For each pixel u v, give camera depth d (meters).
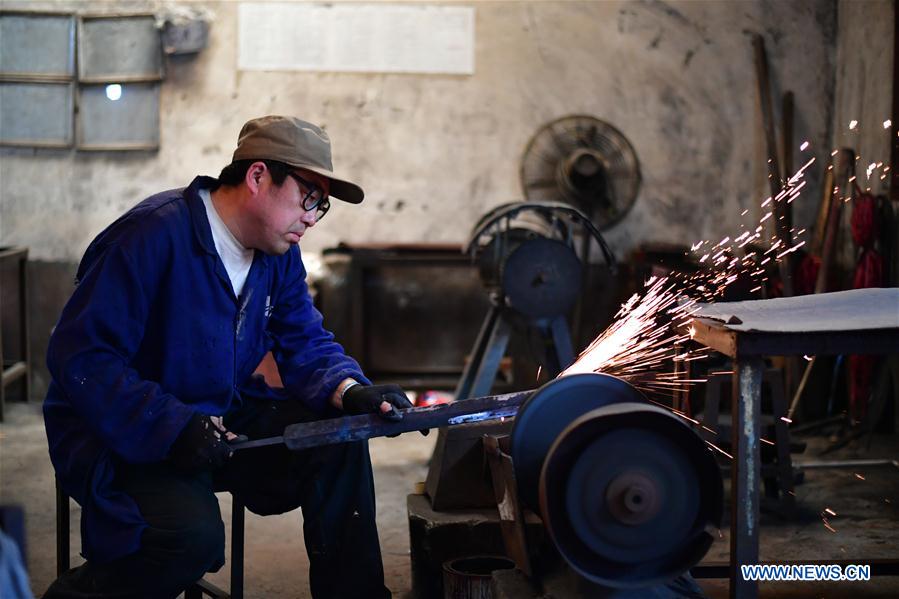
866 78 5.63
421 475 4.48
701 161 6.02
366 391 2.48
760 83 5.92
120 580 2.21
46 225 5.89
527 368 5.34
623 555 2.09
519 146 5.96
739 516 2.30
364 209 5.97
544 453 2.23
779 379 3.63
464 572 2.70
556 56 5.92
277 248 2.43
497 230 4.47
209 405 2.46
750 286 5.56
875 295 2.62
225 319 2.45
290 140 2.35
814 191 6.04
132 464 2.29
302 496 2.53
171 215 2.35
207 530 2.24
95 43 5.78
